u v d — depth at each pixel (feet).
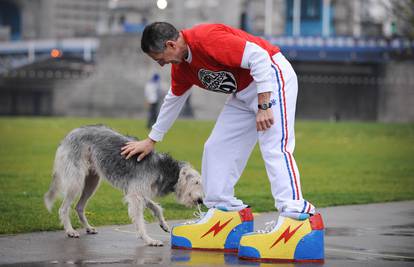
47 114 297.33
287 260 26.50
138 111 253.65
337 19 289.94
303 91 269.44
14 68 311.88
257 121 26.48
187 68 27.66
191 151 80.48
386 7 174.50
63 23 367.25
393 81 256.73
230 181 28.63
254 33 275.59
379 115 259.39
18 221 35.60
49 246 29.37
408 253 28.43
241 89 27.35
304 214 26.50
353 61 256.32
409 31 178.50
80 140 32.24
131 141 31.48
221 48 26.14
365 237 32.14
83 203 33.14
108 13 320.50
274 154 26.63
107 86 264.11
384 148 92.17
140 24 295.69
